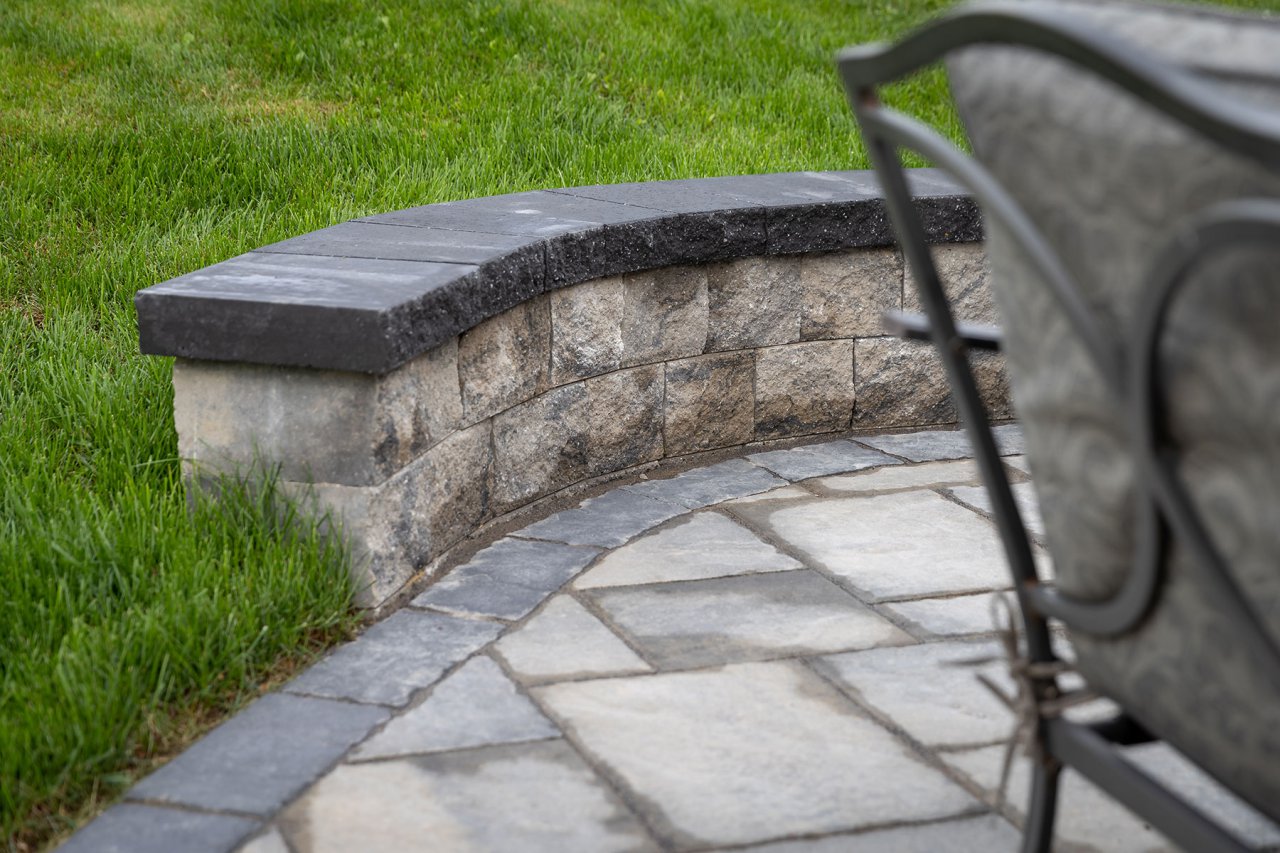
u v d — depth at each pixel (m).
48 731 1.96
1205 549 1.07
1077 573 1.29
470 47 6.19
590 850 1.85
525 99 5.60
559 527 3.20
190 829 1.88
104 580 2.44
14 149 4.71
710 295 3.72
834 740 2.17
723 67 6.31
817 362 4.00
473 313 2.83
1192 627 1.16
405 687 2.34
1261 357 0.98
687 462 3.79
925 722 2.23
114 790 1.97
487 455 3.09
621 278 3.47
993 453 1.37
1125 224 1.07
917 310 4.09
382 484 2.61
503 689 2.35
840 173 4.30
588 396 3.45
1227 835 1.20
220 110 5.25
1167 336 1.05
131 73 5.64
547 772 2.06
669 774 2.06
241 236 4.16
